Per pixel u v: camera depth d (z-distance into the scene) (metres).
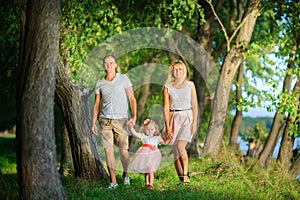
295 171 13.77
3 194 8.48
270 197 10.06
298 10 13.88
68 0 12.21
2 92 18.19
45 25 7.15
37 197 7.15
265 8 14.98
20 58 7.96
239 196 9.50
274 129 14.91
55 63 7.27
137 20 16.12
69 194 8.53
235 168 11.77
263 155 14.83
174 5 13.10
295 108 13.38
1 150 20.81
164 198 8.62
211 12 16.58
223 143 14.51
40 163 7.16
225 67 14.25
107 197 8.51
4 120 26.48
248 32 14.15
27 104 7.16
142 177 10.95
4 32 14.52
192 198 8.61
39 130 7.15
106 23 14.03
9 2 13.37
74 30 12.33
